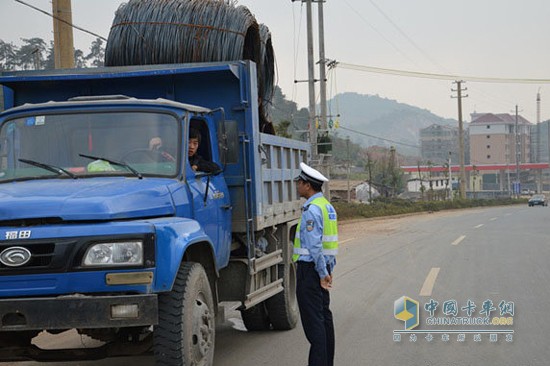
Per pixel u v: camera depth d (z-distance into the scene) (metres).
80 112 6.01
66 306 4.60
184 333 4.99
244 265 6.89
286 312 8.26
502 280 11.73
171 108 6.08
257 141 7.07
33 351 5.46
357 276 12.73
